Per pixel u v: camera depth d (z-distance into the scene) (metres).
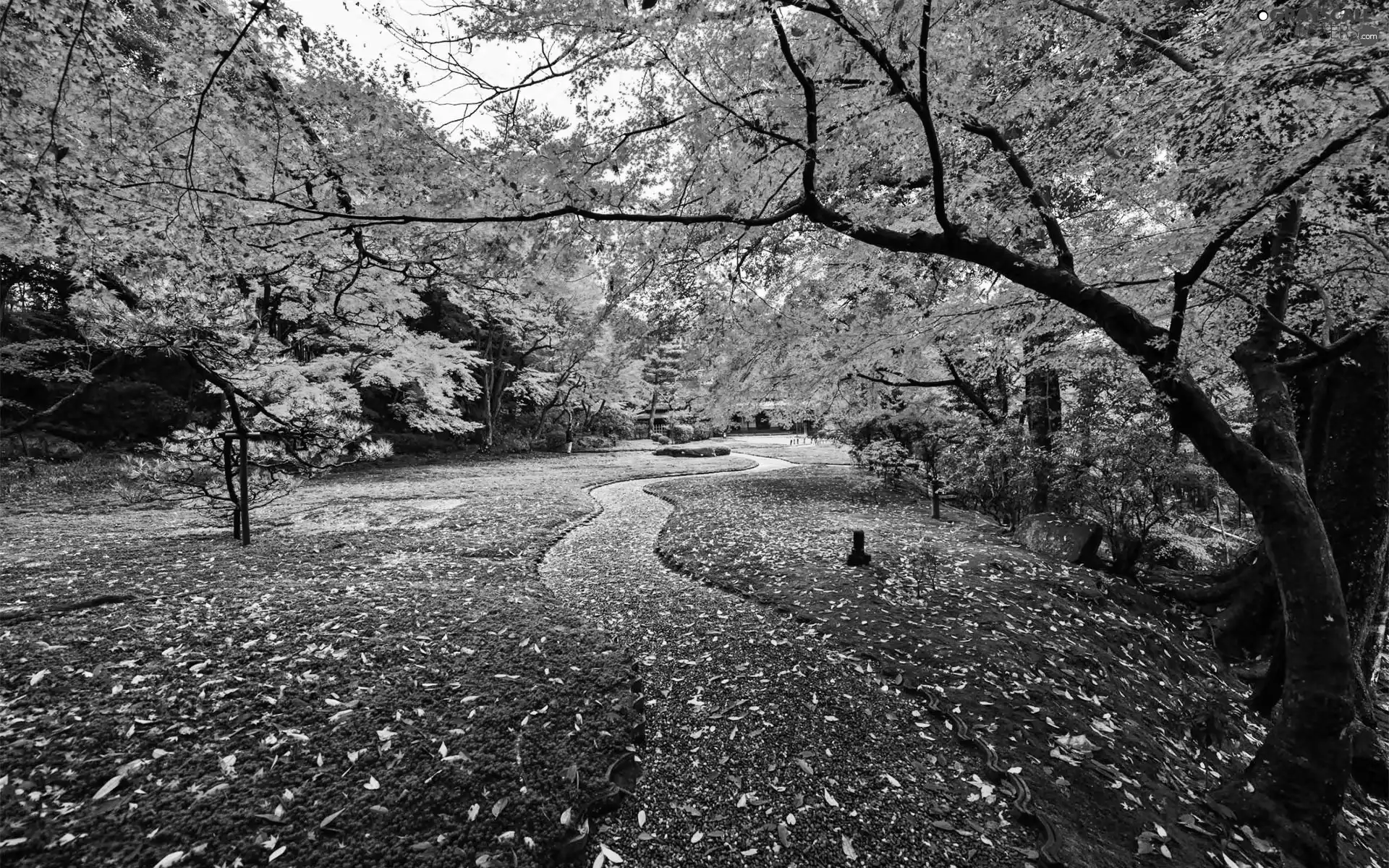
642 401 35.75
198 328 6.47
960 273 5.46
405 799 2.76
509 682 3.90
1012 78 3.86
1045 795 3.12
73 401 15.34
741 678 4.35
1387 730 4.91
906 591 6.08
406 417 22.39
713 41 2.98
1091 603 6.05
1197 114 2.67
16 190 2.95
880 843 2.79
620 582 6.90
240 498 7.81
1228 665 5.88
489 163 3.06
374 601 5.36
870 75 3.28
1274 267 3.62
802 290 5.67
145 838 2.41
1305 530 3.30
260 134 3.05
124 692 3.46
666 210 3.87
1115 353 5.99
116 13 2.73
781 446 34.94
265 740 3.09
